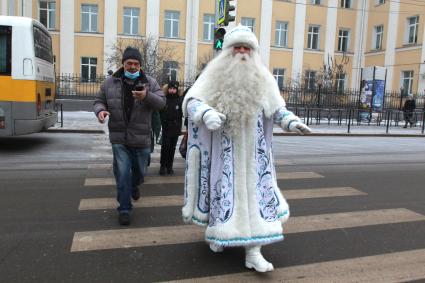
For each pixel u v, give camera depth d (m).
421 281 3.66
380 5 34.03
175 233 4.66
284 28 33.06
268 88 3.59
